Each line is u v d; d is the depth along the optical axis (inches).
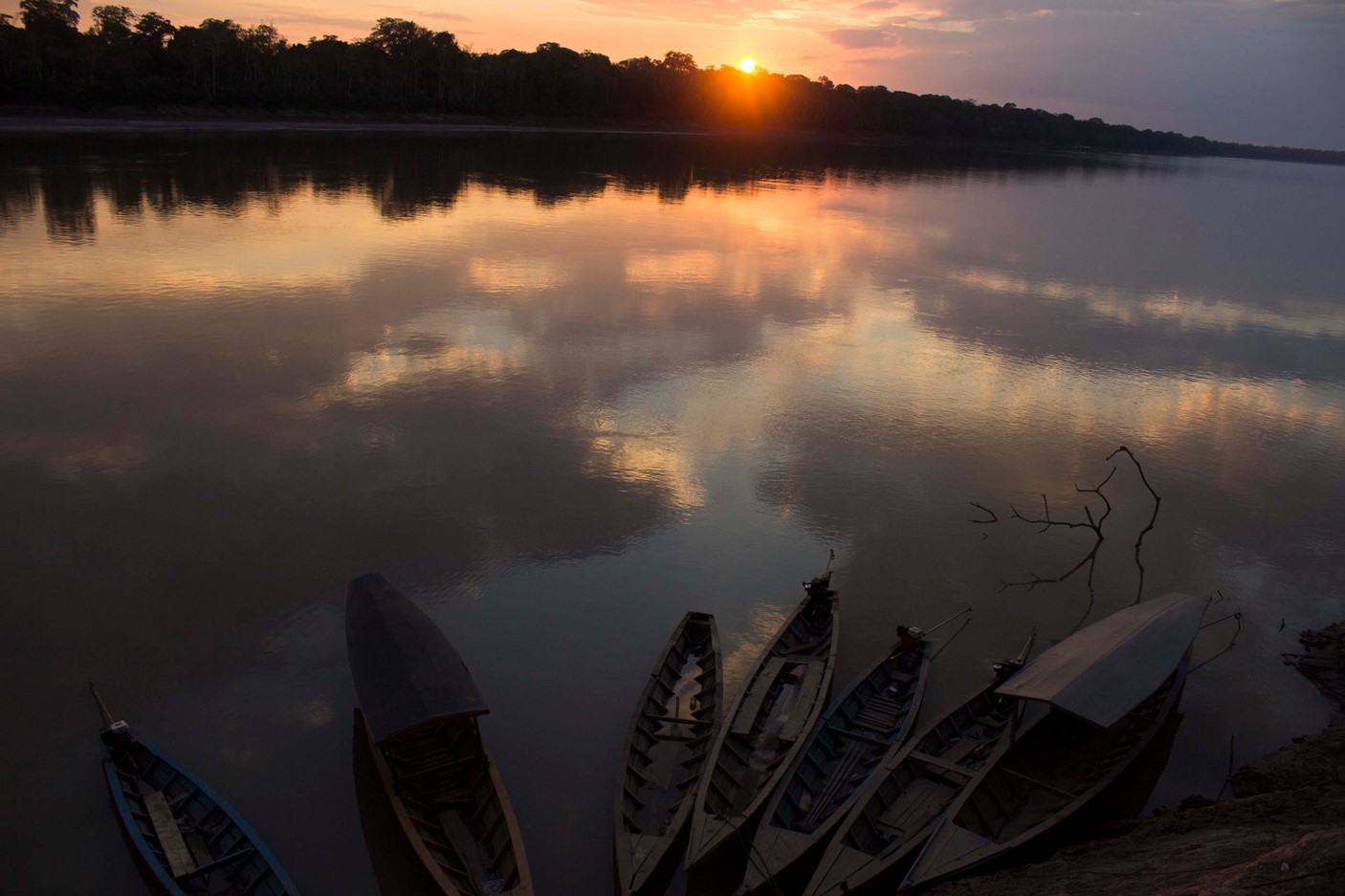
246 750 727.1
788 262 2564.0
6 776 687.7
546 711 786.2
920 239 3139.8
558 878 630.5
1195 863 533.0
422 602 920.9
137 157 3897.6
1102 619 929.5
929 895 569.9
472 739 702.5
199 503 1071.6
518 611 918.4
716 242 2797.7
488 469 1193.4
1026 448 1360.7
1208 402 1603.1
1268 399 1633.9
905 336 1898.4
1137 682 727.1
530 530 1061.8
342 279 2049.7
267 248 2315.5
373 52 7022.6
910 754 705.0
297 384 1421.0
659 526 1088.2
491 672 829.8
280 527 1034.1
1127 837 630.5
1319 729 805.2
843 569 1020.5
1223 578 1046.4
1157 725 746.2
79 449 1178.0
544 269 2267.5
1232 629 949.2
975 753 729.6
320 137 5398.6
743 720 741.9
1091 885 537.3
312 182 3521.2
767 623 921.5
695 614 895.1
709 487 1186.0
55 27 5147.6
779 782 677.9
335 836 653.9
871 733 753.0
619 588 965.2
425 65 7180.1
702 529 1087.6
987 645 903.7
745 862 639.8
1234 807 639.8
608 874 635.5
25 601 885.2
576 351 1653.5
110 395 1346.0
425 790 677.9
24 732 732.0
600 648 869.8
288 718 762.8
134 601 896.3
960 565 1043.3
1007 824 660.7
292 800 682.2
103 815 659.4
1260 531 1154.7
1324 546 1124.5
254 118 5777.6
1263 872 452.8
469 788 681.0
